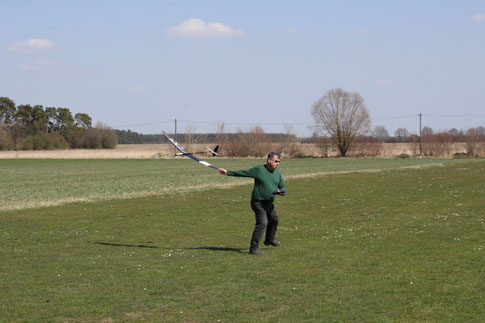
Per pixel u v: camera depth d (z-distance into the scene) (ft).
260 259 40.68
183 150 41.60
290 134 335.26
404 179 136.46
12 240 51.31
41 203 87.25
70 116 581.53
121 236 53.72
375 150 333.42
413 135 332.60
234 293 30.63
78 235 54.49
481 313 26.55
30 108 556.51
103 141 517.55
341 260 40.01
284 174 162.30
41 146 446.60
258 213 42.70
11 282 33.65
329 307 27.81
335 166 214.48
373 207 76.84
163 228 59.26
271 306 28.04
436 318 25.86
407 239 49.24
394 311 27.02
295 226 59.52
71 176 163.63
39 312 27.14
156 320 25.79
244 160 289.12
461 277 34.01
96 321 25.68
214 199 92.12
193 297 29.89
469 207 74.18
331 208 76.89
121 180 143.54
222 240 50.88
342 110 329.31
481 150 313.32
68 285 32.78
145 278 34.47
